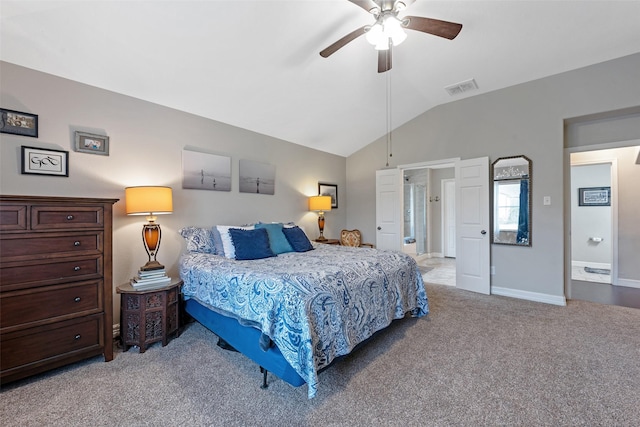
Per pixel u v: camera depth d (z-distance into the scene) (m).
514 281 3.71
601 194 5.57
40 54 2.14
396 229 4.87
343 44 2.04
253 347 1.90
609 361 2.06
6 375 1.73
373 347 2.31
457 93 3.94
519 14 2.38
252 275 1.99
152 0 1.87
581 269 5.39
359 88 3.50
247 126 3.75
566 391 1.72
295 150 4.53
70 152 2.39
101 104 2.57
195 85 2.79
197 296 2.49
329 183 5.17
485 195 3.85
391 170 4.90
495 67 3.25
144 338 2.29
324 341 1.76
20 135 2.16
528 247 3.60
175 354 2.24
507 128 3.74
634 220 4.12
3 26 1.90
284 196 4.33
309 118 3.95
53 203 1.91
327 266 2.24
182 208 3.12
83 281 2.03
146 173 2.85
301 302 1.68
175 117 3.08
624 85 2.99
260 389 1.78
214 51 2.41
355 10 2.19
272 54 2.58
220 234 2.99
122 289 2.32
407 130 4.70
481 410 1.57
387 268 2.58
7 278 1.75
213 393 1.74
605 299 3.57
